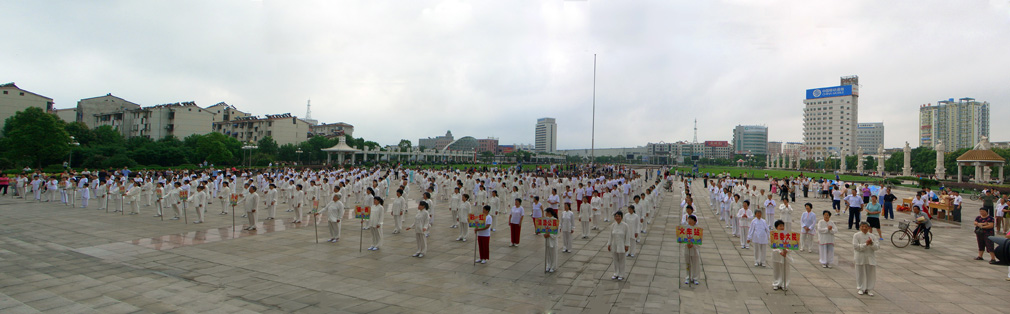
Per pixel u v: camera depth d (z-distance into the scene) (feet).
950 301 30.42
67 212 72.64
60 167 163.53
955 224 69.56
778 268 33.19
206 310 27.43
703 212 88.17
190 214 71.92
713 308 29.04
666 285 34.37
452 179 111.14
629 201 101.04
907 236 51.57
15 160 156.87
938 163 206.08
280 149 283.79
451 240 52.19
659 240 54.60
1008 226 61.46
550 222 37.81
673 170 317.01
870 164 424.46
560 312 27.91
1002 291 32.81
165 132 274.77
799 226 67.41
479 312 27.71
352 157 278.87
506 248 48.14
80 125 214.90
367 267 38.68
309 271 37.04
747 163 572.10
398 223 56.34
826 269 39.50
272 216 67.31
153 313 26.66
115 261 39.81
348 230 58.18
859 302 30.27
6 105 219.61
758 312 28.30
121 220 64.44
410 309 28.12
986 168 191.52
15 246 45.65
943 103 612.29
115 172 129.29
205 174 116.78
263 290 31.78
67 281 33.22
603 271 38.65
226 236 52.54
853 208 64.23
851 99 545.03
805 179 133.18
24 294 29.84
